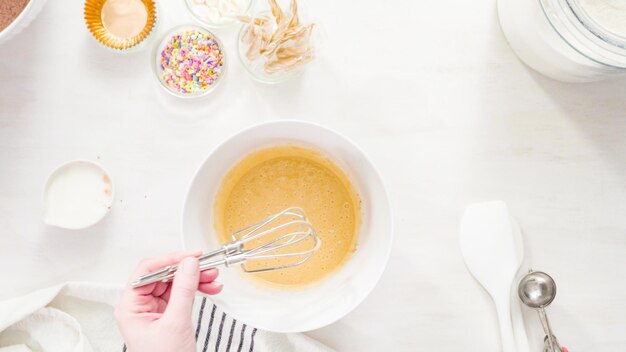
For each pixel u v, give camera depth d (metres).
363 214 0.73
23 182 0.75
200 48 0.74
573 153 0.75
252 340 0.73
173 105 0.74
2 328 0.71
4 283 0.75
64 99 0.75
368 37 0.74
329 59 0.74
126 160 0.74
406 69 0.74
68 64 0.75
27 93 0.75
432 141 0.74
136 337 0.63
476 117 0.74
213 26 0.74
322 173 0.74
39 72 0.75
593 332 0.74
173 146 0.74
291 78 0.74
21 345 0.73
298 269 0.73
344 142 0.68
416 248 0.74
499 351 0.74
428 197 0.74
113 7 0.75
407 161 0.74
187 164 0.74
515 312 0.73
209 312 0.74
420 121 0.74
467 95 0.74
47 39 0.75
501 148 0.75
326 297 0.70
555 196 0.75
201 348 0.74
